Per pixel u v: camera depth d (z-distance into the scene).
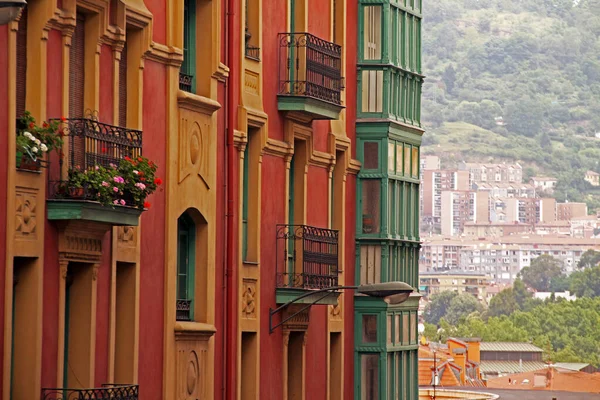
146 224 60.38
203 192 65.38
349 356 90.69
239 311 70.94
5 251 49.38
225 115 68.56
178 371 62.94
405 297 67.50
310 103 77.06
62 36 52.97
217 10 66.75
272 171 75.88
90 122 53.56
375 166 92.50
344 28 89.25
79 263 54.72
